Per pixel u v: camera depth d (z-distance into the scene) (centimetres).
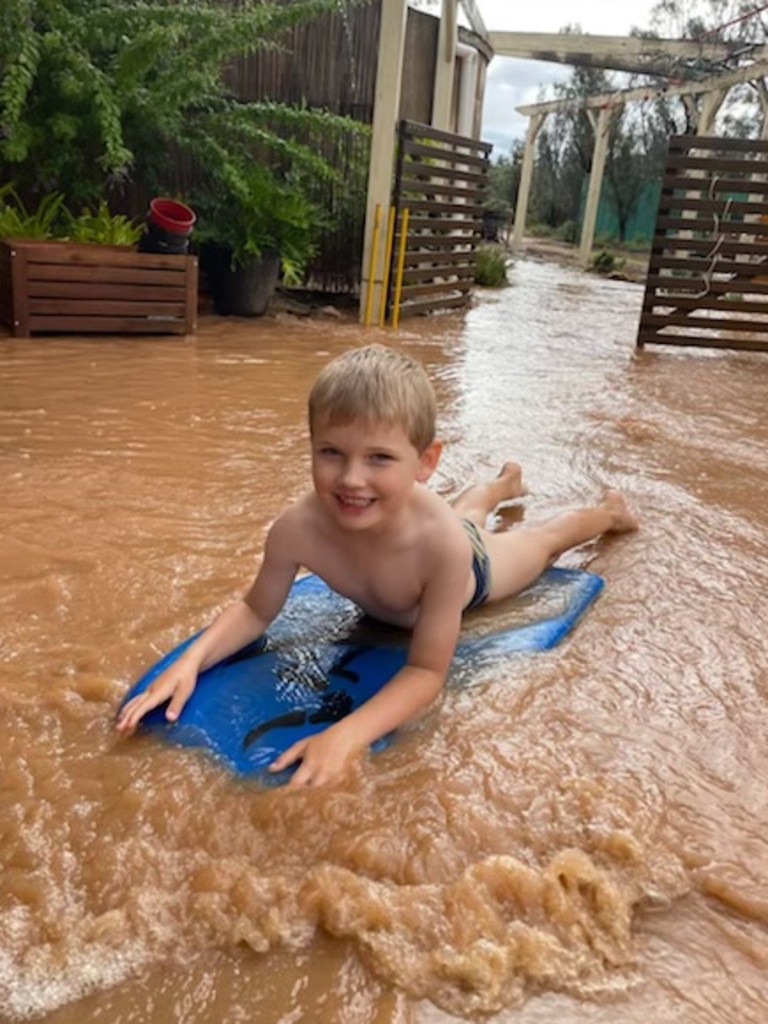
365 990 137
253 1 877
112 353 627
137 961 140
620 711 210
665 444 462
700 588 282
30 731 193
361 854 159
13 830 163
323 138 940
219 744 187
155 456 391
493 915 148
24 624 238
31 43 708
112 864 156
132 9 773
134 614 246
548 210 2844
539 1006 136
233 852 160
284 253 836
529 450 438
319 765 178
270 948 143
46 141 778
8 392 495
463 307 1033
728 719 210
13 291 651
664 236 785
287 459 397
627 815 172
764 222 780
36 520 309
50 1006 132
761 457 447
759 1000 139
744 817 176
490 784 179
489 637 238
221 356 642
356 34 933
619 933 148
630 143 2494
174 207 721
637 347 809
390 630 240
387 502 199
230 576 272
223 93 895
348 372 194
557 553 290
